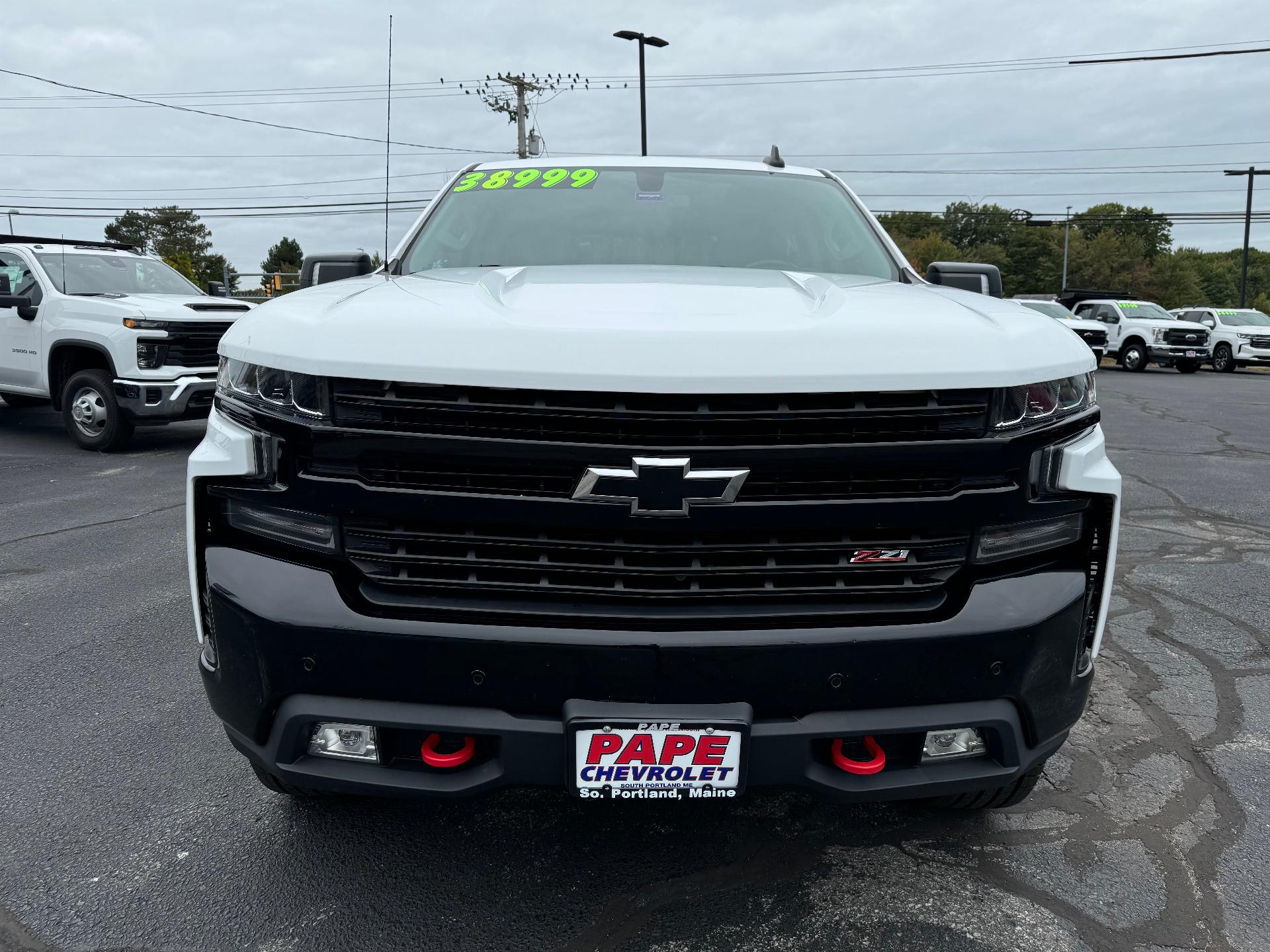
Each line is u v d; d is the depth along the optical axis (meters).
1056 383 2.00
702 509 1.84
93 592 4.74
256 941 2.15
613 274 2.68
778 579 1.94
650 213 3.39
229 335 2.16
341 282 2.76
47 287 9.23
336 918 2.23
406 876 2.39
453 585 1.93
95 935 2.17
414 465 1.89
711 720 1.90
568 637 1.90
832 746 2.03
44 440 9.85
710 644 1.89
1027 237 112.44
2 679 3.65
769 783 1.98
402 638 1.92
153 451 9.23
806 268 3.13
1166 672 3.76
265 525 2.00
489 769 1.99
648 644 1.89
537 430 1.84
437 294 2.29
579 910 2.26
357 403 1.89
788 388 1.81
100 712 3.37
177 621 4.32
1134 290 106.06
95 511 6.57
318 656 1.95
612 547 1.89
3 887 2.34
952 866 2.45
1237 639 4.14
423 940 2.15
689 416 1.81
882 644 1.92
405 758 2.06
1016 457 1.94
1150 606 4.59
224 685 2.05
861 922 2.22
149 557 5.38
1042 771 2.66
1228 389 20.14
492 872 2.41
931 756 2.06
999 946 2.14
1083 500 2.03
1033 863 2.47
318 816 2.67
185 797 2.78
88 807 2.72
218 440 2.04
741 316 2.02
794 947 2.13
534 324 1.91
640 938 2.16
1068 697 2.09
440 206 3.58
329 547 1.95
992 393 1.92
